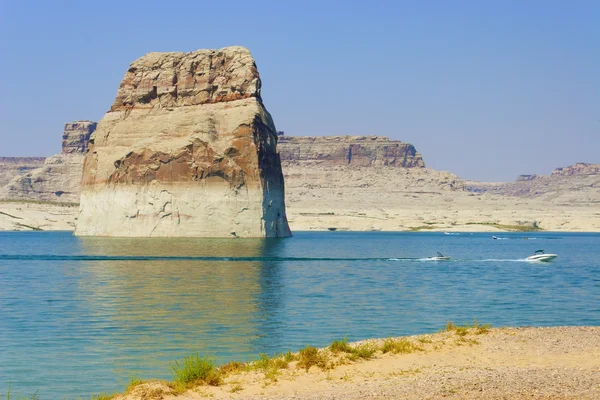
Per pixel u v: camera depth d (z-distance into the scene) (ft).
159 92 575.38
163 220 522.06
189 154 524.93
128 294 201.36
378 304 184.55
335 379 87.10
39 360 113.60
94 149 568.41
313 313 165.89
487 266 335.47
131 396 81.71
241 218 520.01
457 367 91.09
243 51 575.38
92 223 548.31
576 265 347.77
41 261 322.34
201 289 214.48
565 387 77.66
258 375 90.12
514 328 119.55
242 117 535.60
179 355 116.98
